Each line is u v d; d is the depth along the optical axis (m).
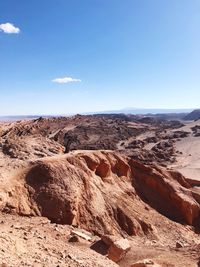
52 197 27.12
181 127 165.50
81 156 36.50
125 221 32.34
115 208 33.09
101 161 38.25
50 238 18.30
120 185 39.50
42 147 42.16
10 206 24.41
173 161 93.81
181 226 38.25
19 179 27.69
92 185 32.62
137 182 42.94
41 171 29.25
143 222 33.53
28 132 64.75
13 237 14.84
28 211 25.12
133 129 153.00
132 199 38.41
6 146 39.56
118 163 42.06
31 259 12.78
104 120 169.50
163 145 118.25
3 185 25.78
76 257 15.40
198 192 48.53
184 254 21.45
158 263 19.36
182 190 43.91
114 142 120.50
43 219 24.34
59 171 30.19
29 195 26.62
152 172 43.84
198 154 102.50
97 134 129.25
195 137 130.88
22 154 37.31
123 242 20.84
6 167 29.52
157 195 42.72
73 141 110.94
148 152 100.31
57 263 13.33
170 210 41.50
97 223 29.20
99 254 18.09
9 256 12.16
